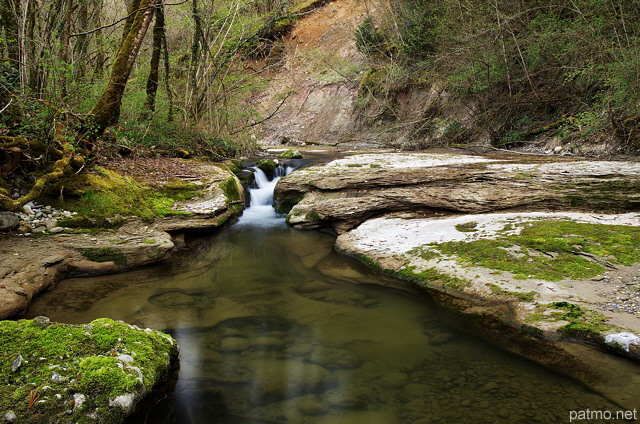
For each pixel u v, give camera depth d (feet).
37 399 8.05
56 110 20.83
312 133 71.51
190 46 40.98
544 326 11.89
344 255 20.89
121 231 20.20
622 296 12.50
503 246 16.94
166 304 15.26
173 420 8.99
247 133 51.06
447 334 12.51
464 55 42.68
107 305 14.87
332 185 27.84
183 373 10.78
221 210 25.66
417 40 52.13
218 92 42.04
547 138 38.78
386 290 16.31
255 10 47.37
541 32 38.22
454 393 9.54
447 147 47.80
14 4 21.99
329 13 82.69
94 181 21.95
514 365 10.58
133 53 25.22
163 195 24.85
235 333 13.07
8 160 19.63
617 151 30.58
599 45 30.55
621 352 10.47
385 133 60.18
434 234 20.16
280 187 30.48
